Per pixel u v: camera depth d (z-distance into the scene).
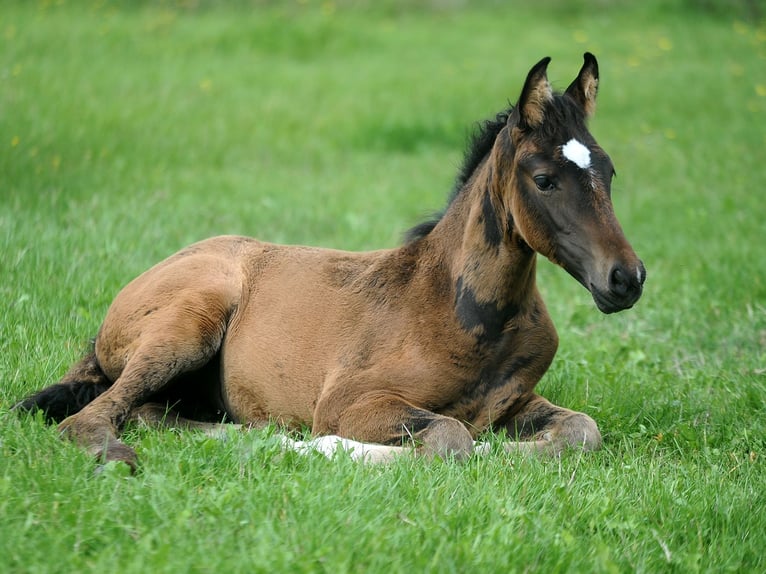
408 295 8.60
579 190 7.57
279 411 8.93
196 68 27.05
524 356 8.52
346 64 29.81
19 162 16.84
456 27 36.00
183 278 9.18
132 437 8.23
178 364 8.78
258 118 23.38
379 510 6.57
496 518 6.50
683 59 31.80
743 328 12.33
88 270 12.54
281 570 5.63
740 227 16.78
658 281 14.48
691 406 9.73
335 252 9.44
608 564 5.96
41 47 25.92
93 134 19.55
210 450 7.45
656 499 7.17
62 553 5.80
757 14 38.75
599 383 10.21
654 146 22.64
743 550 6.61
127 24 30.62
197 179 18.48
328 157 21.81
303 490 6.66
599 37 34.59
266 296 9.24
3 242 13.12
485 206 8.28
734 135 23.33
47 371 9.53
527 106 7.78
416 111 25.11
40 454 7.36
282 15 34.19
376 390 8.27
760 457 8.63
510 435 8.70
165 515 6.27
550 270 15.32
